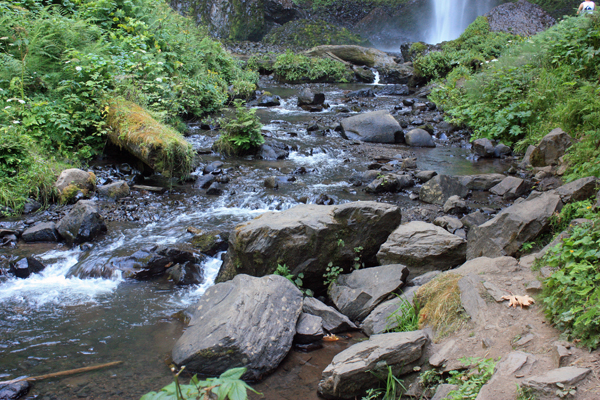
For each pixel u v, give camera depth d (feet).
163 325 15.05
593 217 14.01
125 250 19.43
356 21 114.01
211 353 12.37
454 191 24.81
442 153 34.50
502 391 9.22
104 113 29.89
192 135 36.63
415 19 111.75
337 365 11.62
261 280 14.87
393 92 62.39
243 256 16.96
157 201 25.07
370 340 12.51
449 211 22.61
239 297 13.84
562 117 29.86
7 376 12.28
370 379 11.44
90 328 14.76
